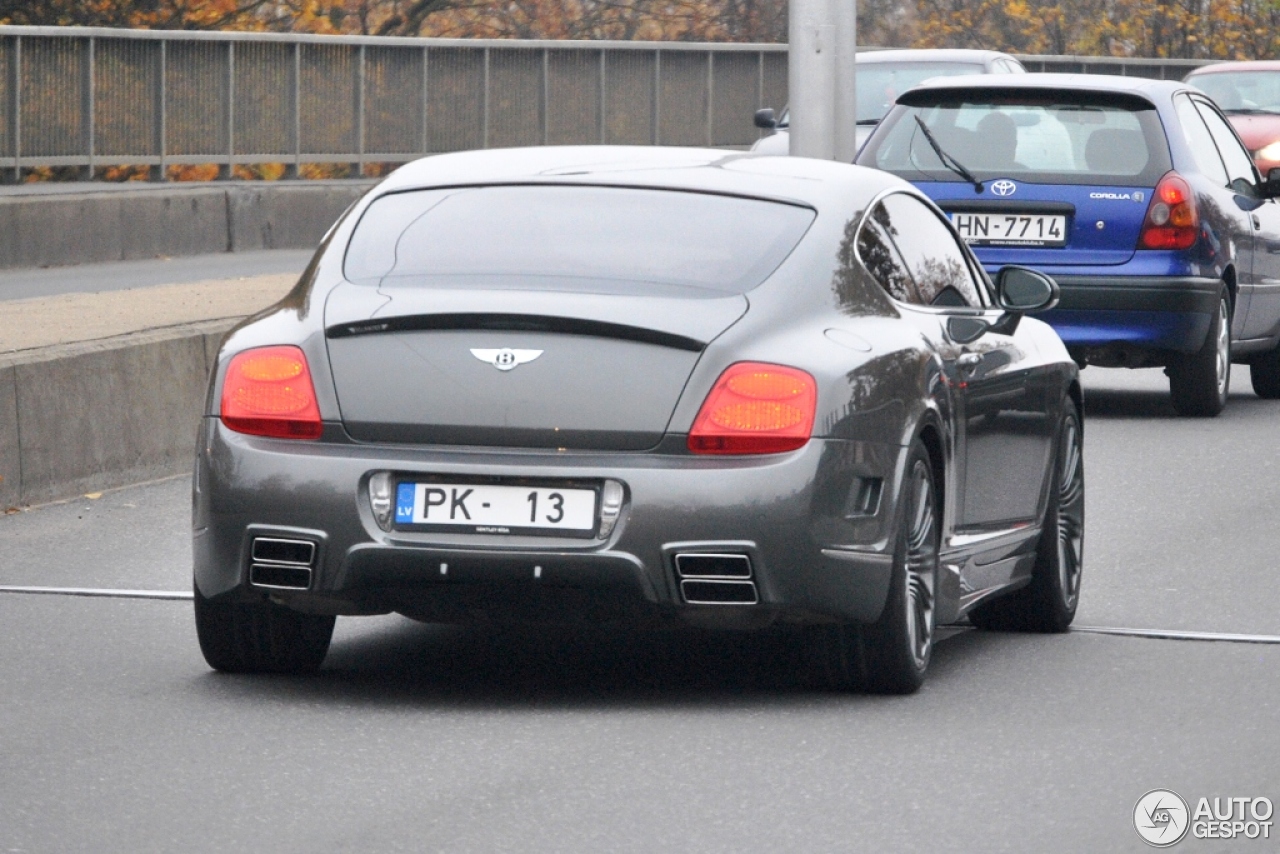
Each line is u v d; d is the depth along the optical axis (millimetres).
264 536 21641
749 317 21875
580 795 18719
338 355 21828
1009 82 47438
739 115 110875
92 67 80250
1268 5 153250
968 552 24578
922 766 19844
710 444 21266
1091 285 45969
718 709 22219
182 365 40938
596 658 25000
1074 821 18094
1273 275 51281
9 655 24641
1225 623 27594
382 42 92312
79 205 73625
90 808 18172
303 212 84062
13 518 35188
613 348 21438
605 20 143500
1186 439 45062
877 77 81125
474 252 22875
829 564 21484
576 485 21188
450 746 20453
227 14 116062
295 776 19281
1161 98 47500
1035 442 26922
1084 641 26531
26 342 38688
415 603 21625
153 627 26391
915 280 24953
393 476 21422
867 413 21891
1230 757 20344
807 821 17953
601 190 23797
